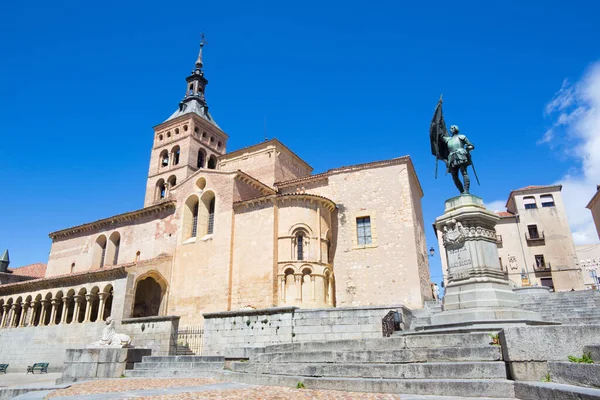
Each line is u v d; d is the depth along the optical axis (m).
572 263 46.34
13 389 13.47
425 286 33.09
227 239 32.34
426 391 8.45
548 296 22.64
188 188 37.03
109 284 31.75
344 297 31.59
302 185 37.62
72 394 10.93
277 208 31.77
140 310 35.31
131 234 41.62
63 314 33.69
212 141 59.94
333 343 13.19
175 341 24.03
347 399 8.28
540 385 6.96
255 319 21.00
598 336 7.72
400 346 11.55
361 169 35.09
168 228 38.19
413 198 34.66
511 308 12.62
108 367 18.36
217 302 30.83
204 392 10.49
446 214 14.65
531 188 50.31
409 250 31.44
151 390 11.48
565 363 7.29
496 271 13.62
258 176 41.56
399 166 34.16
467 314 12.50
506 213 52.53
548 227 48.31
